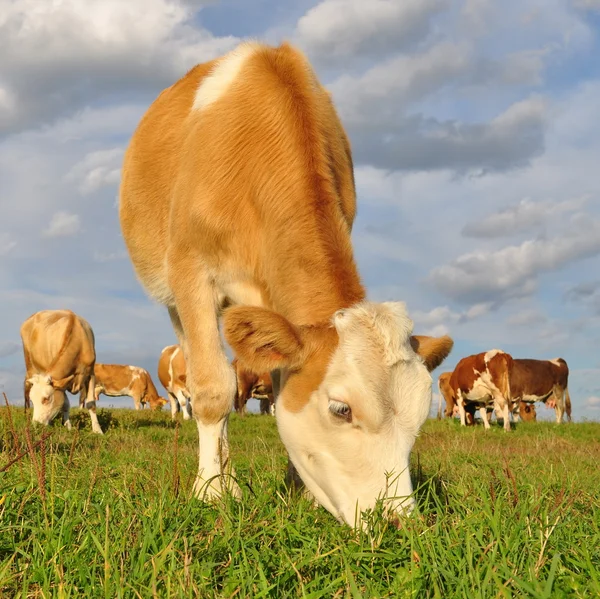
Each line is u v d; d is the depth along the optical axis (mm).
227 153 5094
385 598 2727
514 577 2688
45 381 13867
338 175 5082
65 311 15195
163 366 23953
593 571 2846
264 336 3941
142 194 6434
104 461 6348
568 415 26688
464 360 22562
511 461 8555
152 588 2629
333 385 3873
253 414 23172
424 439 14141
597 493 4859
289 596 2762
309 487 4246
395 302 4074
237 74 5461
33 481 4211
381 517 3564
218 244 5098
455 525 3551
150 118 6613
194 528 3475
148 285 6703
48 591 2705
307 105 5023
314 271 4387
